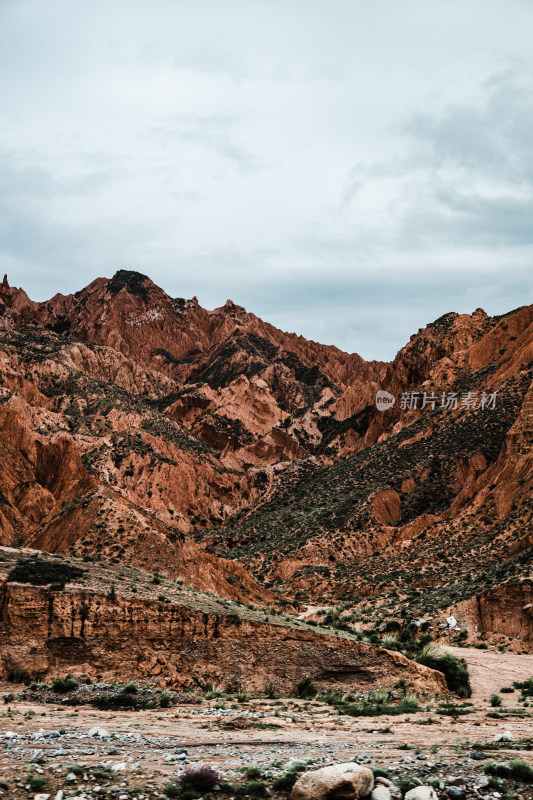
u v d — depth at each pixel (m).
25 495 121.75
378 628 82.06
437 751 27.75
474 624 80.44
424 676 53.34
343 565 125.06
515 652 73.50
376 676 51.78
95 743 28.06
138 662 48.97
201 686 49.16
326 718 40.75
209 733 33.28
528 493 112.06
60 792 19.92
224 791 21.31
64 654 48.00
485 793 21.30
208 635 51.41
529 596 78.31
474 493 125.75
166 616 50.88
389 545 128.12
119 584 54.19
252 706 43.78
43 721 34.72
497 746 29.03
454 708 46.88
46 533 79.62
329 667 51.66
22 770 22.00
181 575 71.31
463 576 97.44
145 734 31.77
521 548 98.44
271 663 51.16
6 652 46.84
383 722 39.91
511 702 51.22
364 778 20.73
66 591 49.88
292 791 20.84
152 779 21.78
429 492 139.62
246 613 55.88
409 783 21.59
